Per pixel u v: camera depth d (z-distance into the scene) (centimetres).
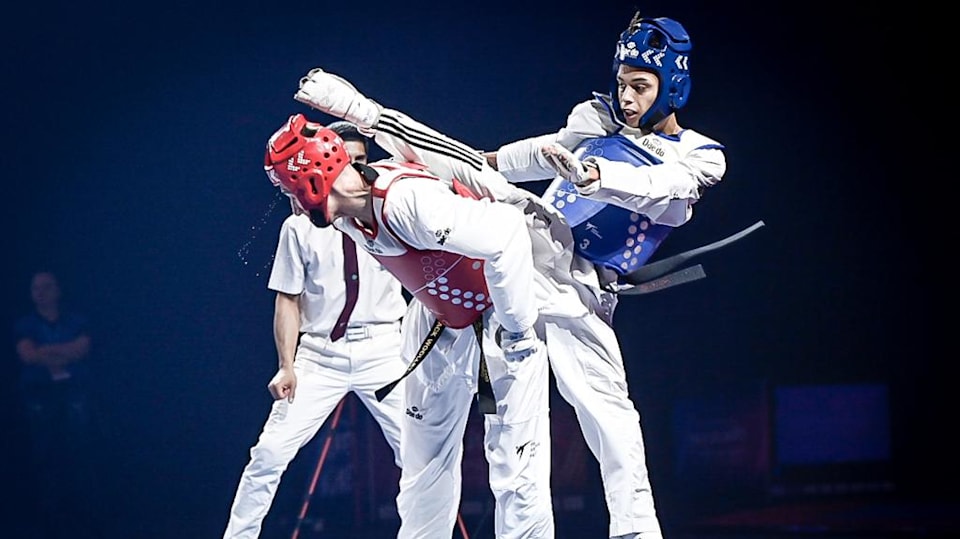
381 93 1053
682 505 1008
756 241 1090
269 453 629
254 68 1049
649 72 453
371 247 419
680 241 1094
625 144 455
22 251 1042
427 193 399
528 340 429
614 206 454
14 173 1043
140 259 1046
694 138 462
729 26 1076
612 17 1055
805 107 1088
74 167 1048
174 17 1043
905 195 1096
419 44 1052
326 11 1048
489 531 881
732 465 1033
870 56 1084
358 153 556
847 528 893
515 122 1057
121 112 1048
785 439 1046
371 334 645
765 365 1079
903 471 1061
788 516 957
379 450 930
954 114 1087
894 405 1077
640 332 1076
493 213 407
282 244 628
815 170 1092
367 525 919
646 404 1061
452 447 471
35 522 976
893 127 1092
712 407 1058
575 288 458
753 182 1091
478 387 443
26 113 1043
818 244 1094
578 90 1054
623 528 457
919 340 1090
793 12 1077
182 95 1050
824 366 1084
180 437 1028
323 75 409
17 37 1038
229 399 1039
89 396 997
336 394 644
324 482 925
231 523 633
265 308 1047
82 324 990
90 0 1039
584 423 464
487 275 411
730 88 1086
